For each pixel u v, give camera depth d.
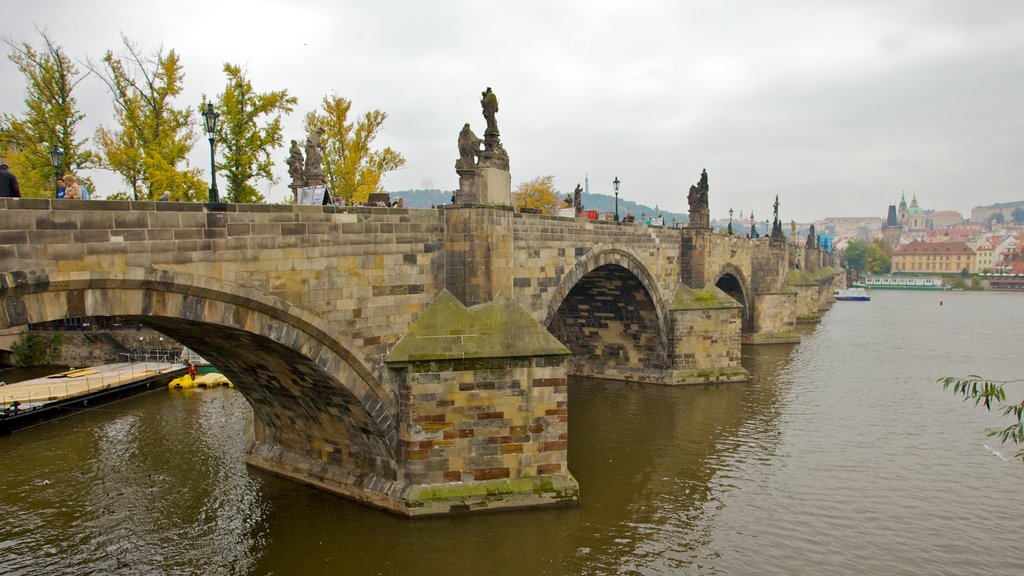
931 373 75.06
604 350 70.06
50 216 20.33
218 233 24.81
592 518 34.22
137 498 36.97
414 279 32.97
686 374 66.25
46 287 20.22
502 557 30.11
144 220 22.58
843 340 105.75
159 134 54.19
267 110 56.28
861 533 33.62
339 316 29.53
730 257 86.25
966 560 30.98
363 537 31.50
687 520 34.53
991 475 41.84
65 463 43.31
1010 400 62.00
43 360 79.31
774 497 37.88
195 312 24.69
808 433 50.31
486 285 34.62
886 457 45.06
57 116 52.66
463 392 32.69
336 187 65.44
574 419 53.53
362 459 35.25
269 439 41.59
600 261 52.09
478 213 34.22
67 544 31.72
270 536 31.78
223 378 68.12
